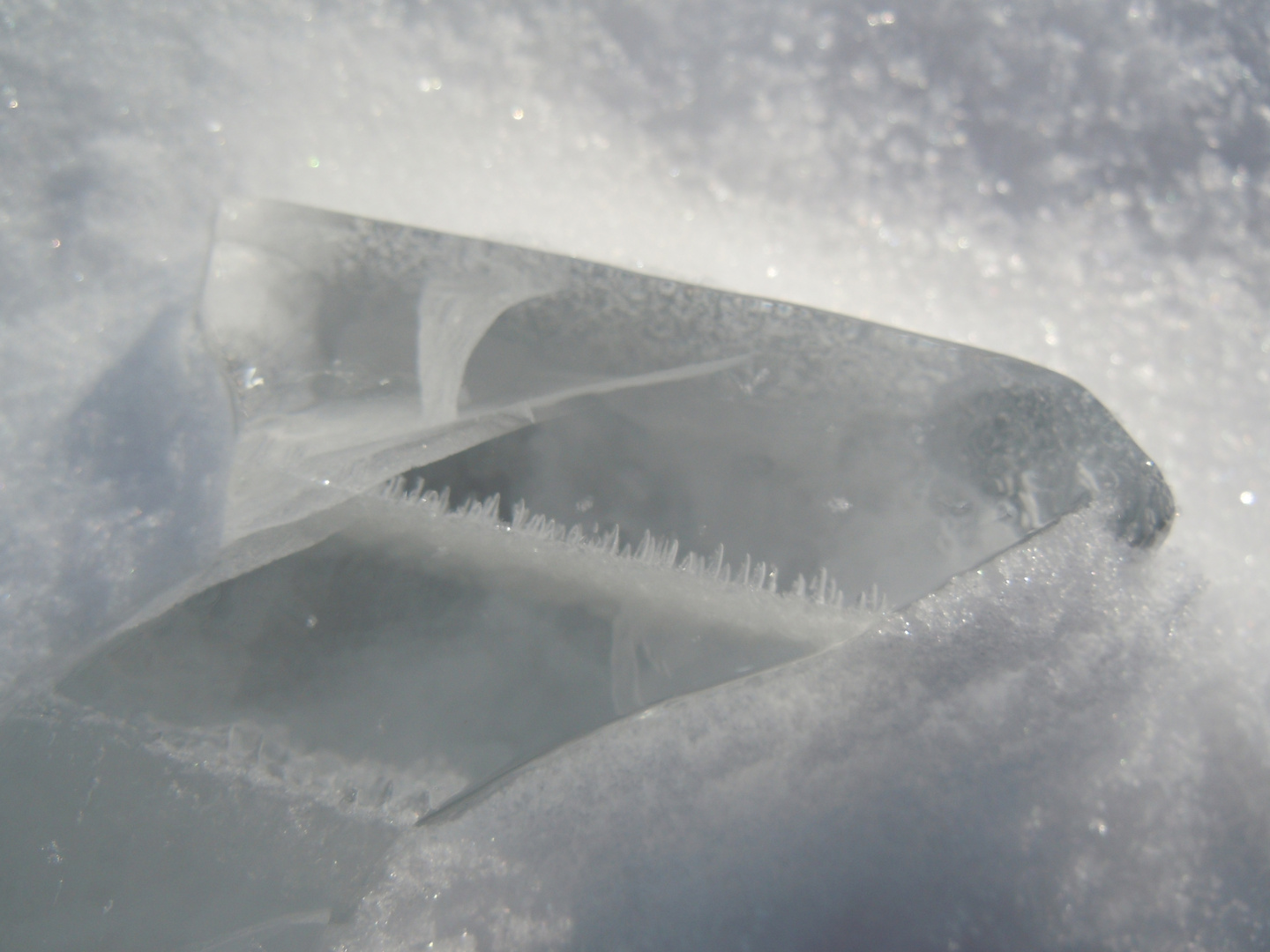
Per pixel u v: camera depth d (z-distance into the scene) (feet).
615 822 0.43
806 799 0.43
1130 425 0.52
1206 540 0.50
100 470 0.52
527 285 0.54
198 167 0.55
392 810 0.48
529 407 0.54
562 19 0.56
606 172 0.57
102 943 0.45
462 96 0.56
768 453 0.52
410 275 0.54
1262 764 0.44
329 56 0.56
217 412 0.53
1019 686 0.45
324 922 0.45
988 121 0.55
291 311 0.54
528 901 0.42
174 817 0.47
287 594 0.51
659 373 0.54
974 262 0.55
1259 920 0.42
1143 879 0.42
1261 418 0.52
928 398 0.52
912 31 0.55
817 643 0.49
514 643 0.50
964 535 0.51
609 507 0.52
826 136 0.56
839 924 0.41
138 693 0.50
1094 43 0.55
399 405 0.54
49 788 0.48
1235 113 0.54
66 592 0.50
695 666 0.49
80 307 0.53
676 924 0.41
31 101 0.54
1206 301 0.54
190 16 0.56
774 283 0.56
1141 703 0.45
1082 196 0.55
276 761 0.49
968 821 0.43
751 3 0.56
